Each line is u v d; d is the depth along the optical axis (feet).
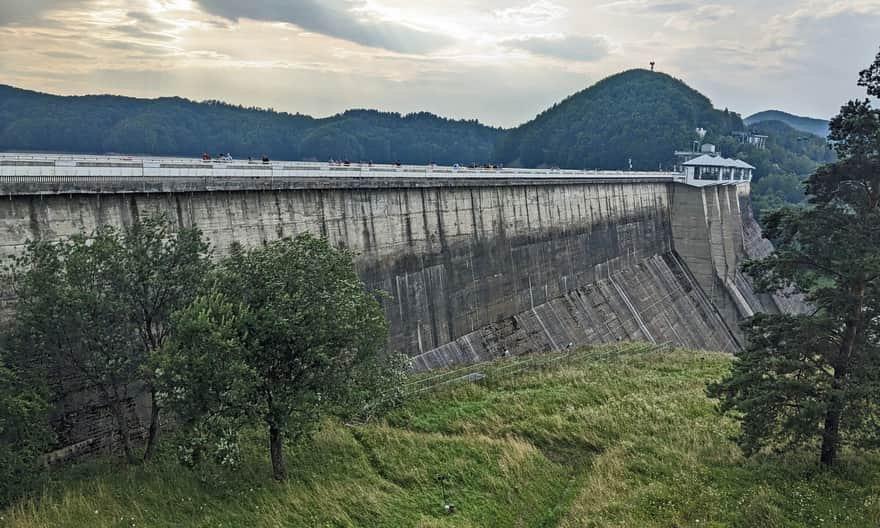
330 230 124.16
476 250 167.53
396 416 99.86
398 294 140.77
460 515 72.90
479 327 169.07
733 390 75.20
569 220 213.66
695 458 84.33
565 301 207.21
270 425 72.38
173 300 72.79
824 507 68.03
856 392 65.87
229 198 104.63
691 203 286.25
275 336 68.18
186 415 64.69
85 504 63.52
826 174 71.15
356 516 70.28
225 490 71.15
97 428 83.30
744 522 66.80
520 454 86.94
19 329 67.46
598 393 114.42
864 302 68.23
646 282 255.70
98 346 69.26
